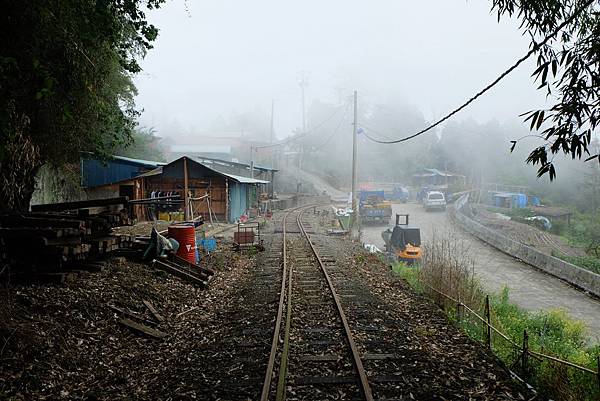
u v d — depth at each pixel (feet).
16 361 18.57
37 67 23.43
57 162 49.67
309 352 22.41
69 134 40.96
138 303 28.68
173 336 25.82
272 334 25.00
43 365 19.17
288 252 56.54
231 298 34.83
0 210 31.32
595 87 11.30
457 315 30.12
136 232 64.13
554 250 76.79
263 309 30.55
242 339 24.43
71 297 25.41
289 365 20.66
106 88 45.19
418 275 41.06
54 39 26.63
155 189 89.97
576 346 31.01
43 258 26.71
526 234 96.99
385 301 33.22
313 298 33.60
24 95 27.12
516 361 21.79
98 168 84.48
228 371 20.25
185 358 22.30
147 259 37.24
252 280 40.45
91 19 26.27
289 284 36.32
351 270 45.27
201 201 90.63
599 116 11.34
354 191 95.86
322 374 19.79
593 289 51.60
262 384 18.63
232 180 89.66
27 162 33.09
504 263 69.56
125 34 38.14
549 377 19.93
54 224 27.78
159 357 22.74
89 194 84.12
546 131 11.71
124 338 24.09
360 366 19.65
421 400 17.58
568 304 47.29
